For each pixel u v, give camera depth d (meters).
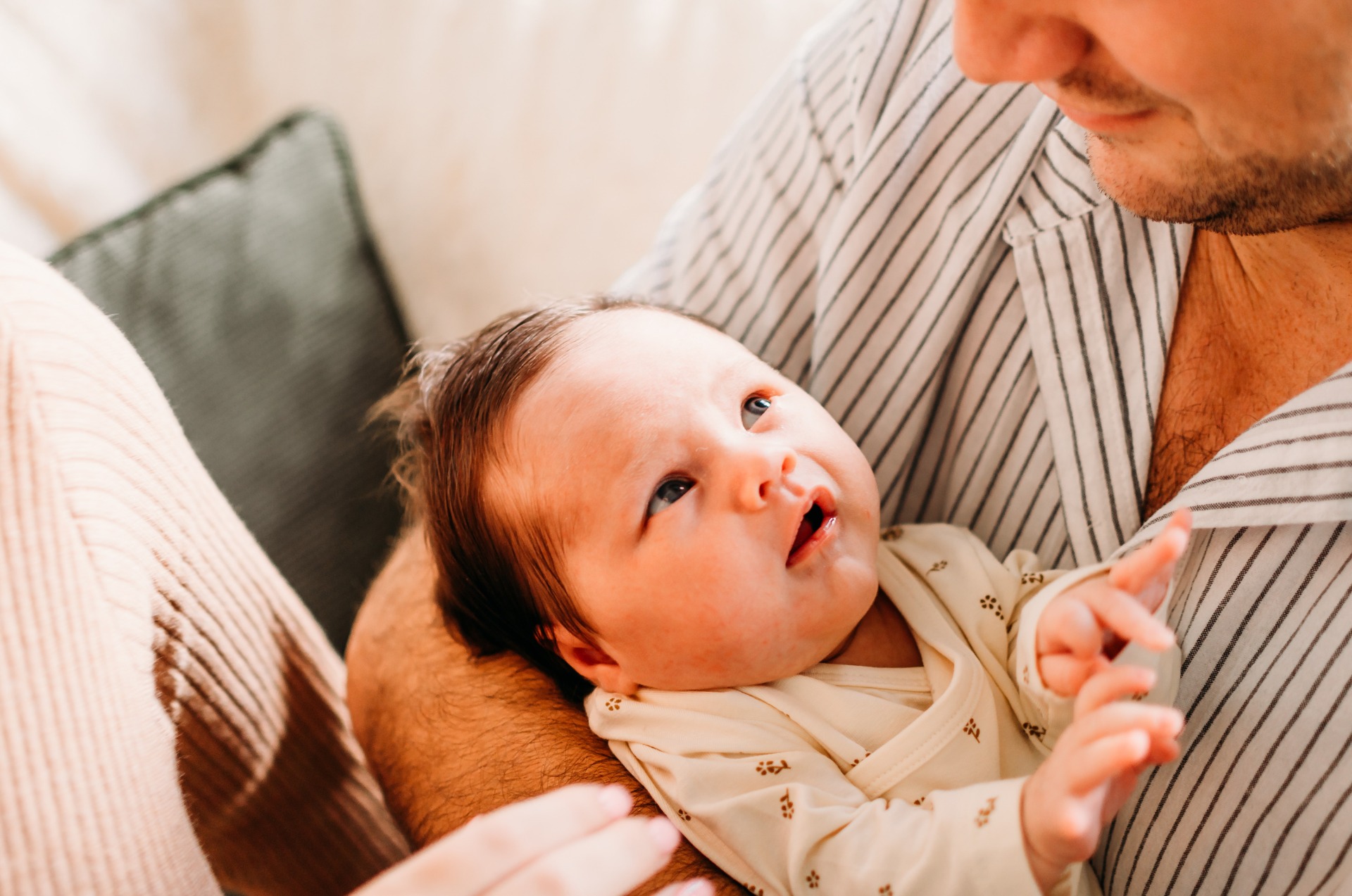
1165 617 0.57
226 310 1.12
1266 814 0.52
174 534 0.60
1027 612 0.53
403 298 1.33
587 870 0.41
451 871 0.41
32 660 0.47
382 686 0.77
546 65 1.18
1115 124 0.50
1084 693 0.45
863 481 0.65
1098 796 0.44
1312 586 0.53
